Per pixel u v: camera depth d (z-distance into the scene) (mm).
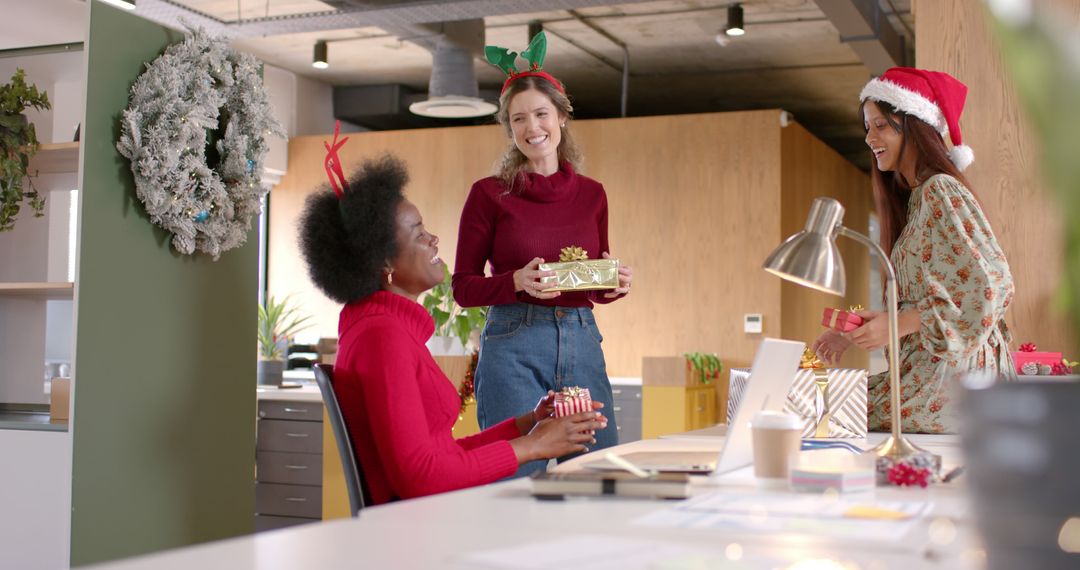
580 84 9383
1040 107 465
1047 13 464
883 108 2338
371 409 1807
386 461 1785
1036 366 2814
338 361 1919
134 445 3115
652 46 8148
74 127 3949
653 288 7758
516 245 2711
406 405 1795
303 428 4883
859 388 2086
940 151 2287
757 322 7492
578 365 2676
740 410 1427
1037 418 661
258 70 3443
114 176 3053
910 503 1169
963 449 694
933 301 2123
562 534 991
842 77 8969
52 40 5012
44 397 3854
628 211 7863
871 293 11820
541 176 2748
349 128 9602
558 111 2793
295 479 4895
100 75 3002
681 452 1745
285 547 920
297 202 8680
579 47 8188
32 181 3830
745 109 10234
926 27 3803
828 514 1097
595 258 2764
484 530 1015
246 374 3564
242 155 3295
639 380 7086
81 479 2941
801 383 2092
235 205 3357
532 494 1256
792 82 9180
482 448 1853
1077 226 476
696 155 7723
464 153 8328
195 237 3287
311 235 1996
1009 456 668
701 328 7633
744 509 1134
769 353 1456
